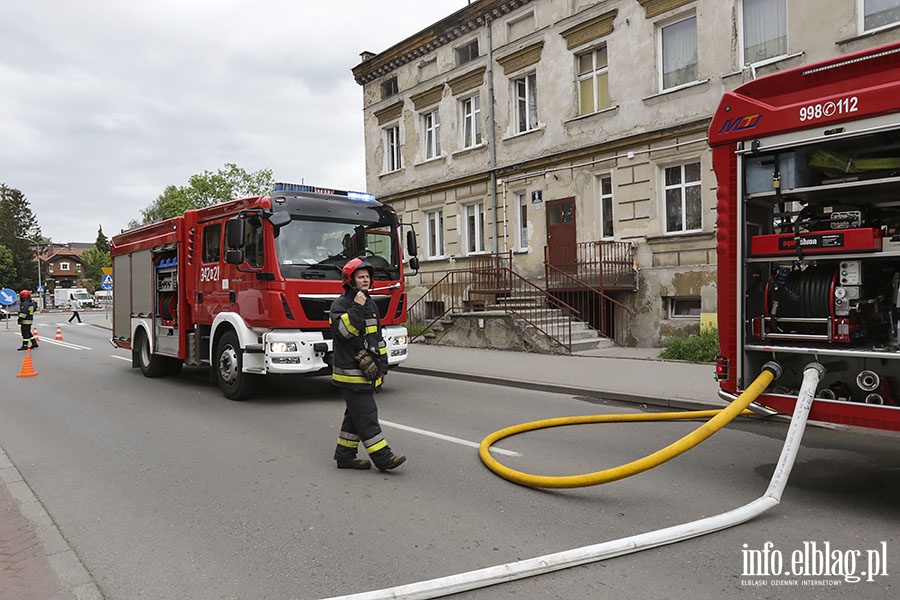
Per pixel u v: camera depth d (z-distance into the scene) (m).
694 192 14.16
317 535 4.29
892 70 4.40
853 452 6.20
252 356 9.03
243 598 3.44
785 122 4.86
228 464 6.07
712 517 4.30
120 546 4.18
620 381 10.05
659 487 5.18
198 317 10.31
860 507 4.68
